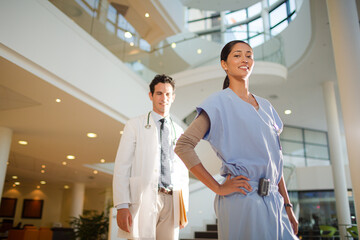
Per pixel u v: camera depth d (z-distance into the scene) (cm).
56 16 609
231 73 143
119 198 209
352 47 475
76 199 1748
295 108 1633
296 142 1844
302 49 1208
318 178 1488
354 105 442
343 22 493
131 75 860
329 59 1200
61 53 610
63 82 614
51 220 2022
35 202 2019
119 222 206
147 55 988
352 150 429
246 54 143
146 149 227
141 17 902
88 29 710
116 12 837
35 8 562
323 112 1678
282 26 1416
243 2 1181
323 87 1355
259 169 124
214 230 636
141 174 219
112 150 1055
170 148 237
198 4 1198
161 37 973
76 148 1050
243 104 134
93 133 884
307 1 1133
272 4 1490
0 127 836
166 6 866
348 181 1429
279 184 151
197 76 1102
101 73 726
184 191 233
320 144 1914
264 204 120
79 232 1121
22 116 764
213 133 131
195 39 1144
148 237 203
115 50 809
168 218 220
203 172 125
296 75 1313
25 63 537
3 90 623
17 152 1123
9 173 1581
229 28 1686
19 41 523
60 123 809
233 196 121
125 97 813
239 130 129
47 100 665
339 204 1142
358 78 455
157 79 249
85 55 680
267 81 1182
